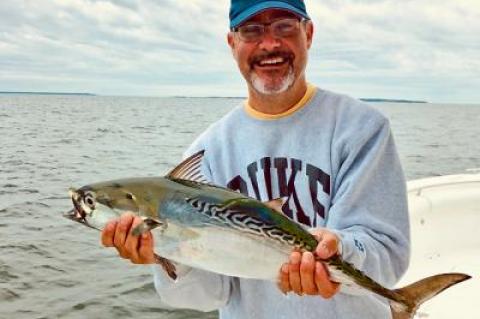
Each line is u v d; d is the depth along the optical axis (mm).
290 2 999
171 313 2551
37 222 4129
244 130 1072
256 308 1025
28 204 4832
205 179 979
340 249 853
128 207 864
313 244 854
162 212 858
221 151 1089
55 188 5770
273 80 1010
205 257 871
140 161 8711
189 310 2574
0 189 5613
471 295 1704
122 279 2932
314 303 976
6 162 7941
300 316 982
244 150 1062
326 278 812
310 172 1006
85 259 3246
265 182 1031
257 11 987
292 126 1034
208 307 1078
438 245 2021
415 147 11102
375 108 1029
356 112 1018
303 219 999
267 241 864
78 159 8656
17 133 13891
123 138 13172
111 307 2615
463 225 2092
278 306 999
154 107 41812
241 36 1020
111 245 848
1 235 3746
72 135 13719
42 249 3418
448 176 2379
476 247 2029
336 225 956
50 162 8125
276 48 996
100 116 26703
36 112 30062
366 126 1000
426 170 7422
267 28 1003
